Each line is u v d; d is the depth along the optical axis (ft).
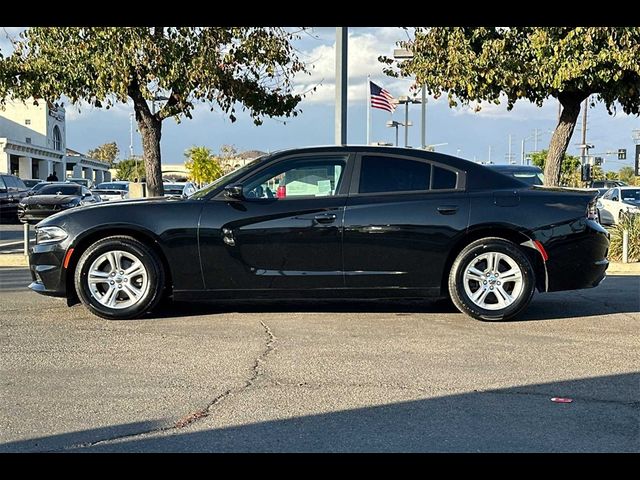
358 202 22.95
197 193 23.70
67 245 22.79
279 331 21.79
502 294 23.25
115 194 92.12
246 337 20.99
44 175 191.83
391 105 70.74
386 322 23.22
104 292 23.24
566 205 23.36
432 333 21.62
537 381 16.76
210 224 22.61
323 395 15.69
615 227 44.83
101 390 16.05
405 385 16.40
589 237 23.32
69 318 23.67
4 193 79.97
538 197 23.40
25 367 17.84
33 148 177.99
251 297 22.94
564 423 14.06
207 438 13.32
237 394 15.76
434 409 14.82
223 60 37.22
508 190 23.59
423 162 23.68
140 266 22.91
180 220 22.65
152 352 19.25
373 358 18.69
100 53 35.86
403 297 23.24
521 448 12.86
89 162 249.34
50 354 19.06
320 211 22.76
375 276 22.91
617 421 14.19
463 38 39.22
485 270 23.30
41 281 23.22
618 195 75.72
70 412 14.64
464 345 20.13
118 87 35.76
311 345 20.03
